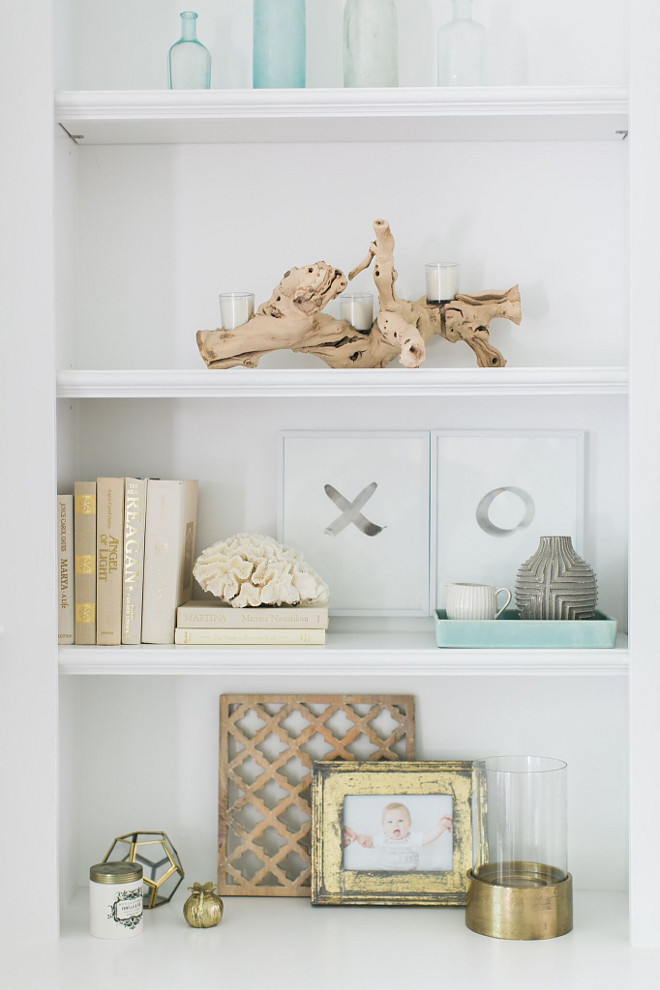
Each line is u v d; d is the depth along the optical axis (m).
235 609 1.54
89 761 1.73
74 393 1.51
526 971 1.40
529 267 1.71
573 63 1.69
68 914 1.60
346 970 1.40
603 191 1.70
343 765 1.65
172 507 1.55
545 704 1.72
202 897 1.55
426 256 1.71
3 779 1.50
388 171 1.71
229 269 1.72
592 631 1.51
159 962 1.43
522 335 1.71
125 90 1.65
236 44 1.71
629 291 1.53
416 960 1.43
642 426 1.48
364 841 1.64
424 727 1.73
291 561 1.58
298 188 1.72
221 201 1.72
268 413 1.73
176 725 1.73
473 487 1.72
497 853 1.56
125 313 1.73
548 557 1.56
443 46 1.59
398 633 1.71
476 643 1.52
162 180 1.72
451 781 1.65
